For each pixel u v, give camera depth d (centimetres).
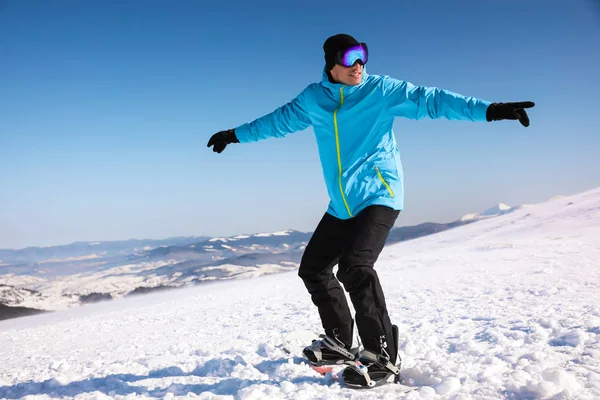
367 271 247
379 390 242
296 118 304
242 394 240
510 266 868
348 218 277
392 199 264
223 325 589
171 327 631
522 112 223
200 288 1568
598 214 1684
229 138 332
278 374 288
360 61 263
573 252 968
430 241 2166
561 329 335
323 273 288
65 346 569
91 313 1183
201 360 354
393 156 274
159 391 277
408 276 935
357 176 269
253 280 1588
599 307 408
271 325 536
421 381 255
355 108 268
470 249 1441
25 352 554
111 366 361
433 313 485
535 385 209
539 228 1734
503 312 439
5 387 319
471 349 310
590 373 232
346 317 293
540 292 536
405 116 261
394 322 450
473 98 238
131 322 752
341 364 293
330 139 279
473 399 212
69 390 295
